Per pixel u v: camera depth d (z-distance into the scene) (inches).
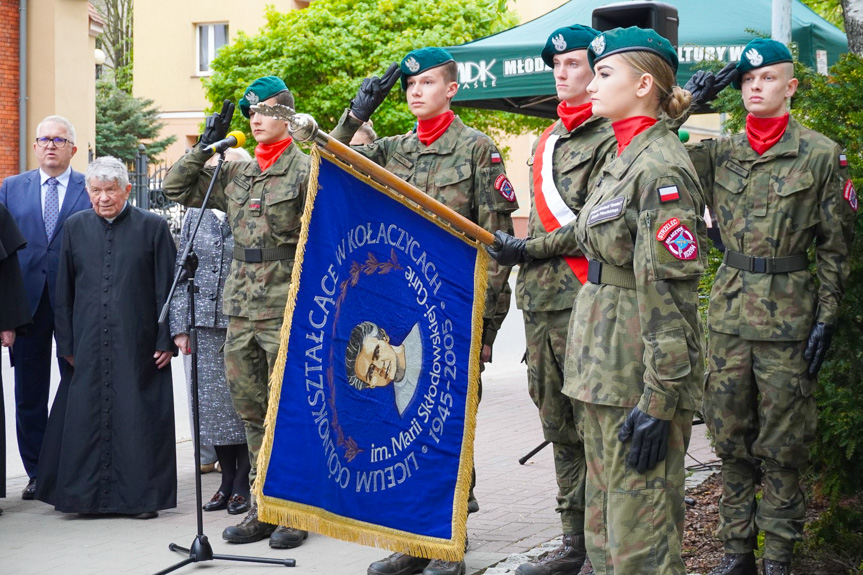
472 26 862.5
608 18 210.7
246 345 219.1
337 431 169.0
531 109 387.2
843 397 176.7
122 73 1791.3
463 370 189.2
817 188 171.8
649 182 133.2
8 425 369.4
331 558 205.9
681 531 138.0
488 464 294.4
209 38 1358.3
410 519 179.2
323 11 851.4
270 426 158.9
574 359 143.5
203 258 251.6
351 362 171.9
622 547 136.2
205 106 1358.3
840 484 183.9
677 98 140.4
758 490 203.3
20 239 249.6
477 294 191.6
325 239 168.1
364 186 174.9
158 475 241.3
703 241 139.6
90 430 239.8
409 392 181.2
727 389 177.8
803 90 192.5
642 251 131.8
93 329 242.7
